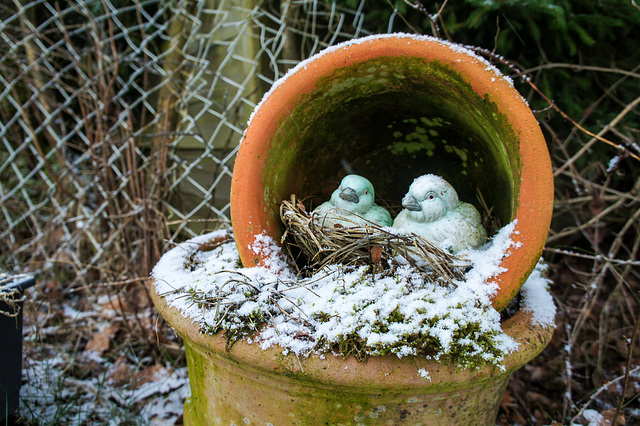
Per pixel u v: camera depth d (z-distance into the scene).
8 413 1.02
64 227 1.44
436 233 0.85
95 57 1.64
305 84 0.84
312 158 0.97
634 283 1.33
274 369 0.74
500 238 0.77
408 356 0.72
